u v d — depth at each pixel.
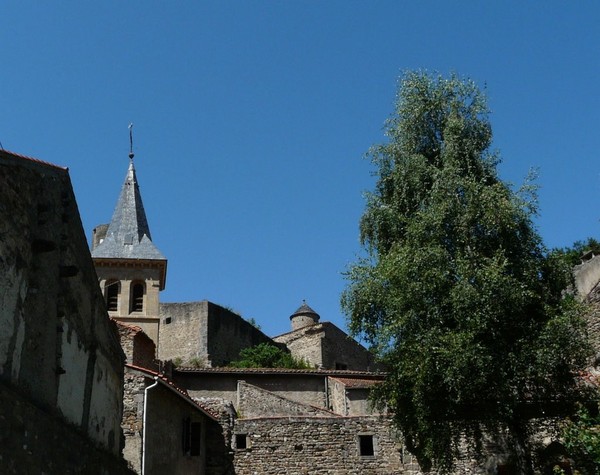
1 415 8.77
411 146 25.28
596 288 27.34
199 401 29.38
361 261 24.22
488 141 24.80
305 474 29.23
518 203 22.52
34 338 10.52
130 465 20.25
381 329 22.50
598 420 16.75
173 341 65.88
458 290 20.98
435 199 23.08
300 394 40.28
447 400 21.70
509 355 20.75
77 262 12.98
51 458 10.70
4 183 9.69
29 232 10.54
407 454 29.59
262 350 62.84
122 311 53.06
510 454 26.50
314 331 65.31
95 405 14.02
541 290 22.33
